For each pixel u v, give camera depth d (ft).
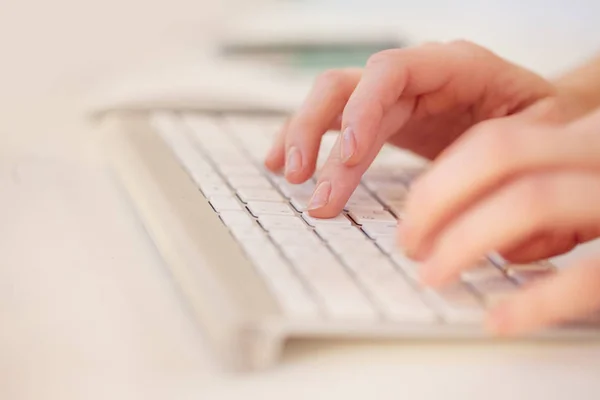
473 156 1.76
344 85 2.53
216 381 1.60
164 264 2.07
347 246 1.98
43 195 2.57
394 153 2.94
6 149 2.99
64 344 1.72
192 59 4.32
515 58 4.36
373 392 1.58
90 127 3.31
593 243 2.28
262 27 4.71
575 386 1.62
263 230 2.07
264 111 3.47
